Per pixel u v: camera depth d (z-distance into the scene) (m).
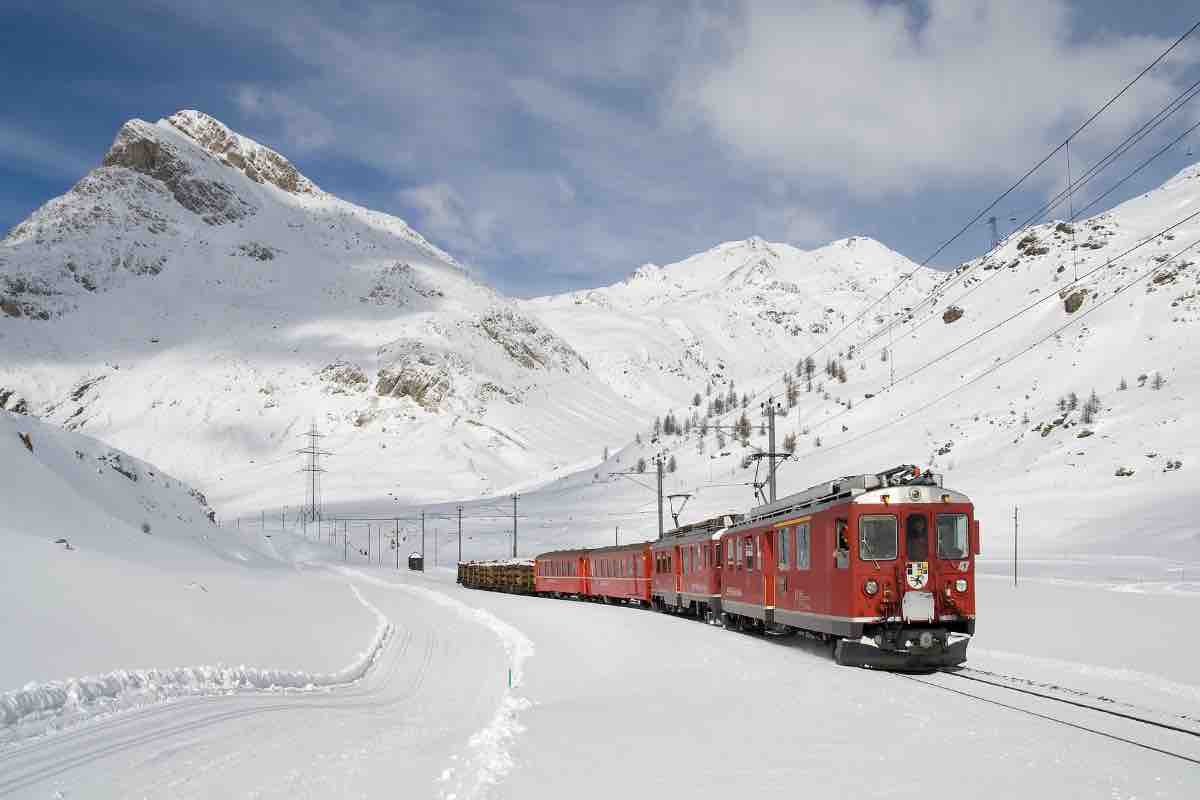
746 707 15.59
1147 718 14.14
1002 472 123.31
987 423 145.00
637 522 143.38
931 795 9.55
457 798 10.32
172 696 18.47
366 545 174.25
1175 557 79.75
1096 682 18.36
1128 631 25.88
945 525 22.45
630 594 52.12
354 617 40.97
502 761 11.99
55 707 15.88
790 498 27.58
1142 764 10.96
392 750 14.41
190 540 64.25
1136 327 161.38
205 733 15.70
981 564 82.38
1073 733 12.88
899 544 22.25
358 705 21.58
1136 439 117.75
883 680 18.67
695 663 22.98
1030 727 13.31
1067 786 9.88
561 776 11.02
